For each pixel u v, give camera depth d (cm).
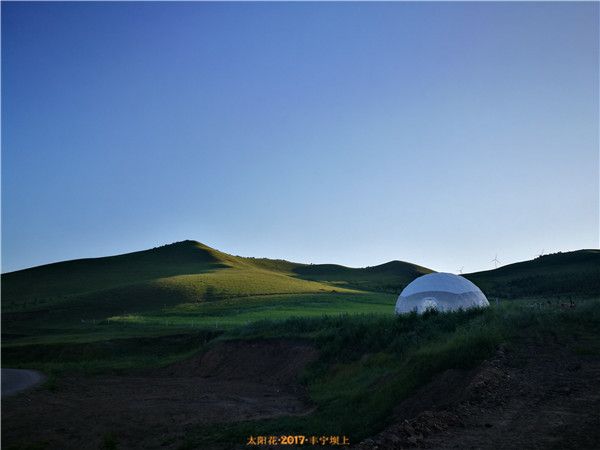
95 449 1605
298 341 3481
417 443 1116
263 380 3212
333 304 8075
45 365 4172
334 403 1922
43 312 8188
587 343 1817
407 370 1802
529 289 10956
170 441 1642
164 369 3944
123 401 2448
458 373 1625
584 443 1014
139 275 13312
